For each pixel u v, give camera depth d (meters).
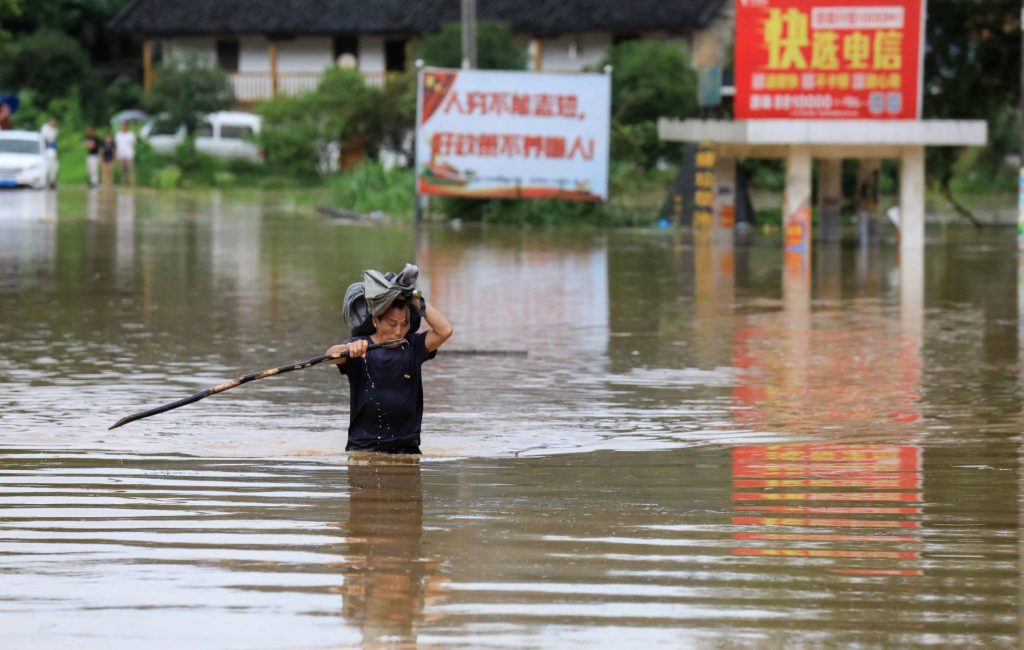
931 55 99.25
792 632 15.48
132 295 50.66
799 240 73.75
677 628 15.59
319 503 21.00
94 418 28.16
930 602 16.47
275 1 153.50
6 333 40.91
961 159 123.62
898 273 63.62
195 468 23.41
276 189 130.50
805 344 40.38
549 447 25.70
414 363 24.64
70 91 148.88
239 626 15.60
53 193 113.62
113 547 18.58
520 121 94.38
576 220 95.19
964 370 35.50
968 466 24.05
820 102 74.62
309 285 54.59
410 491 21.88
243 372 34.41
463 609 16.17
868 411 29.78
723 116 93.19
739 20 74.81
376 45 153.25
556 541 18.97
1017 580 17.33
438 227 92.12
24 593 16.67
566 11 143.25
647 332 42.91
